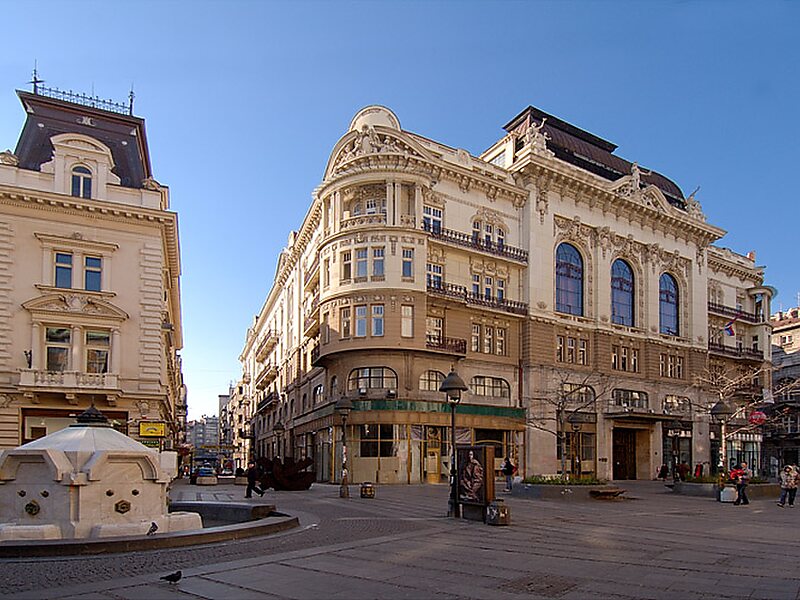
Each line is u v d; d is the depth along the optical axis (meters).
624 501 28.97
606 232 55.66
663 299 61.22
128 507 14.61
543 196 52.00
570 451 50.50
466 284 47.62
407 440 41.66
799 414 73.00
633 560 12.23
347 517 19.86
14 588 9.48
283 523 15.98
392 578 10.37
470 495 19.08
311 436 52.31
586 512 22.73
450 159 48.81
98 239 36.25
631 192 58.50
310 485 36.47
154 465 15.06
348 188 45.22
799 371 80.06
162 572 10.70
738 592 9.51
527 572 10.97
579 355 52.81
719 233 65.81
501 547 13.77
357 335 42.91
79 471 14.08
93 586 9.54
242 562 11.53
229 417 168.62
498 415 46.06
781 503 26.88
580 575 10.74
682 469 45.06
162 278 37.78
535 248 50.81
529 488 29.44
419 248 43.84
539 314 50.06
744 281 73.75
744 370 69.31
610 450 52.66
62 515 13.84
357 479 41.66
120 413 35.59
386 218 43.84
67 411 34.34
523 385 49.06
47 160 36.62
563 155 57.00
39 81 39.25
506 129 59.31
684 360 61.53
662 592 9.50
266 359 92.31
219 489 37.31
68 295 35.00
